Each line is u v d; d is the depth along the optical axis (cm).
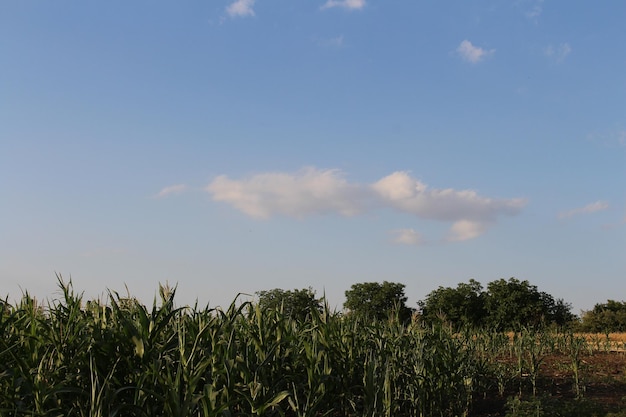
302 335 991
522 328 2095
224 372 763
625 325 5562
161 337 845
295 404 898
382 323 1174
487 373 1421
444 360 1148
